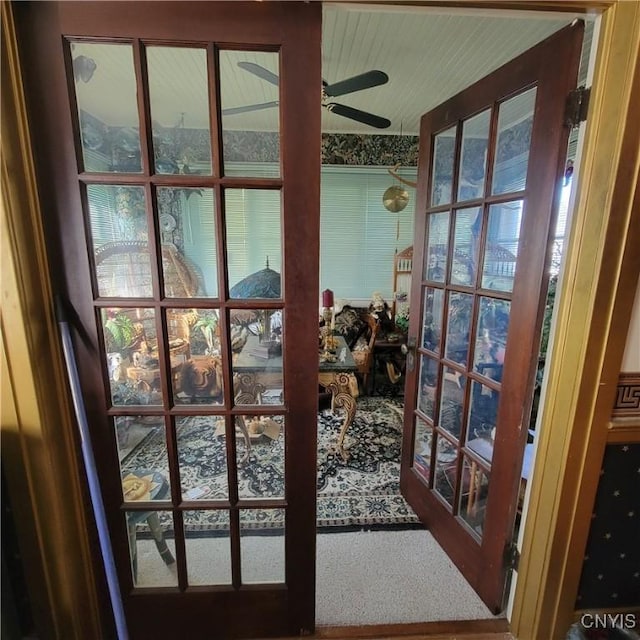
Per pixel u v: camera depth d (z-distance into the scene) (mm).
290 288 1073
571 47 1026
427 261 1783
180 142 1001
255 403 1153
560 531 1210
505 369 1311
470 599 1470
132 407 1120
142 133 975
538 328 1191
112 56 941
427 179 1724
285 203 1026
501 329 1371
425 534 1809
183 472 1192
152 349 1092
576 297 1083
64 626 1173
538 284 1166
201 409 1135
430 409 1819
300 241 1049
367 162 3883
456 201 1562
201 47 943
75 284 1022
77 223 990
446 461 1704
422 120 1753
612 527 1233
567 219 1114
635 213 1013
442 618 1395
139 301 1049
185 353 1108
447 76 2482
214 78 961
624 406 1141
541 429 1211
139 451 1169
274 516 1284
